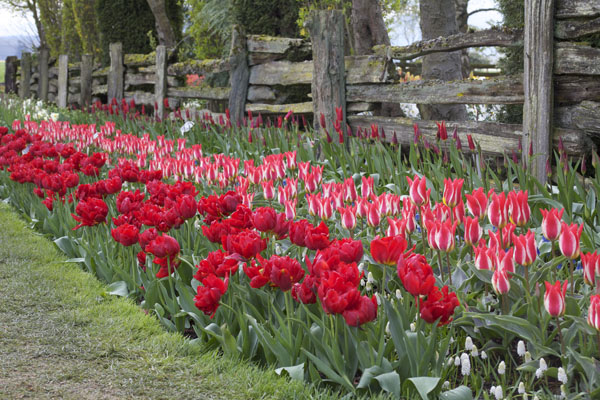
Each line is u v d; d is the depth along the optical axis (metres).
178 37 17.17
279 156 5.21
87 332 3.71
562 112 5.56
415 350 2.81
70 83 17.73
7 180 7.16
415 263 2.59
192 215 3.85
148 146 7.30
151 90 14.82
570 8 5.32
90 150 8.76
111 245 4.65
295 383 2.91
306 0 10.17
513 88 5.98
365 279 4.02
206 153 8.25
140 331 3.71
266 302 3.51
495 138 6.13
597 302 2.40
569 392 2.66
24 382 3.14
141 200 4.33
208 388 3.05
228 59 9.84
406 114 10.18
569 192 4.55
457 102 6.50
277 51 9.28
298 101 9.68
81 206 4.24
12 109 15.30
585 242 3.93
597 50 5.20
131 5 16.12
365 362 2.82
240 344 3.37
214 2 11.77
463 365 2.79
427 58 9.23
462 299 3.27
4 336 3.70
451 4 9.20
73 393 3.03
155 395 3.01
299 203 5.53
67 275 4.70
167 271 3.66
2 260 5.13
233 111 9.80
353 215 3.50
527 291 2.94
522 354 2.82
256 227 3.22
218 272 3.12
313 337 2.95
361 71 7.69
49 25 24.83
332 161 6.36
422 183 3.61
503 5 6.58
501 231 3.27
